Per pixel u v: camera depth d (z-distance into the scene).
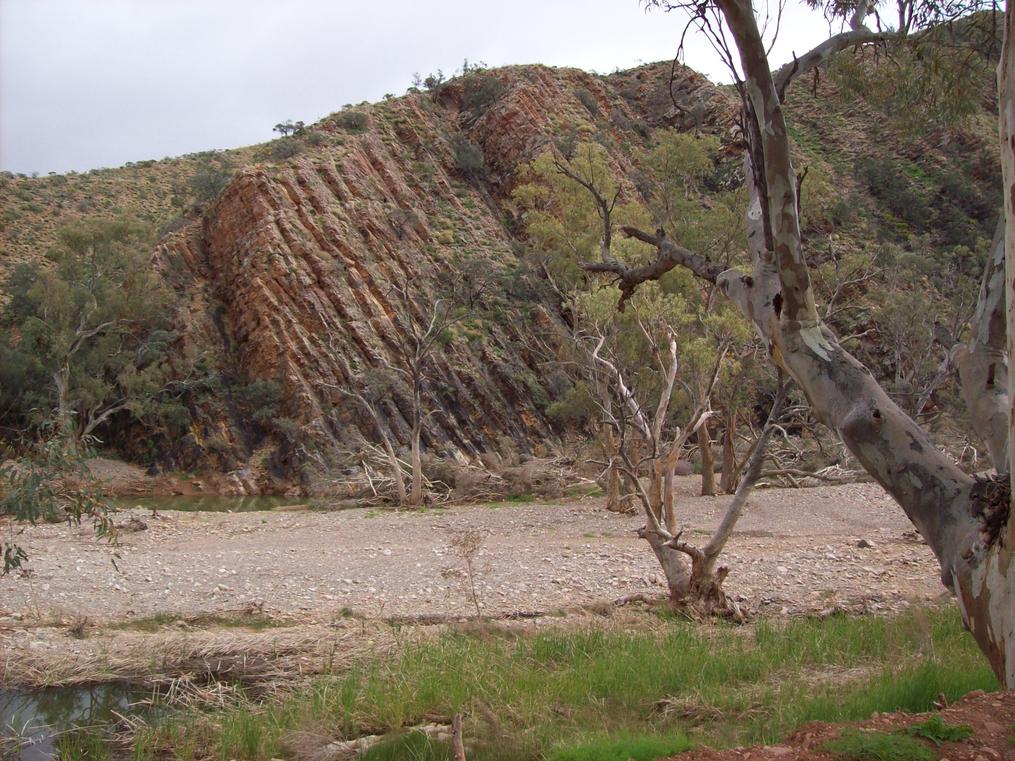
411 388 45.62
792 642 11.32
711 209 26.06
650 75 79.94
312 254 48.78
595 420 29.05
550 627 13.57
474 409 46.62
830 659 10.65
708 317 17.69
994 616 6.25
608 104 74.56
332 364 45.59
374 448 37.78
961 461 28.19
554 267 32.12
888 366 33.25
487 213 61.06
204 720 9.44
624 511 27.48
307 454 41.91
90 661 12.05
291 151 55.00
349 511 31.28
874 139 74.12
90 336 45.97
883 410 7.09
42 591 16.48
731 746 7.22
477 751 7.82
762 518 25.89
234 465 42.66
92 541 22.30
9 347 45.19
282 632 13.77
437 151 63.72
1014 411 6.05
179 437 43.84
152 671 11.80
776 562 18.95
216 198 52.75
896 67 10.48
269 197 50.34
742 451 36.75
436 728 8.73
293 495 40.66
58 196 67.00
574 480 35.00
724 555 19.72
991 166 68.44
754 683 9.72
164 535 24.00
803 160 68.75
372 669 10.48
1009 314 6.14
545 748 7.67
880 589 16.55
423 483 34.91
